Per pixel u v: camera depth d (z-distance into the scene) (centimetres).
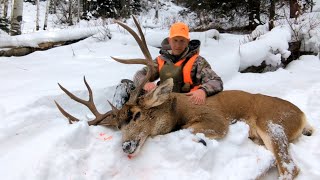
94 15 1122
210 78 236
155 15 1277
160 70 246
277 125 211
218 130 209
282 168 195
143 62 220
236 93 235
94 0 1127
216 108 225
